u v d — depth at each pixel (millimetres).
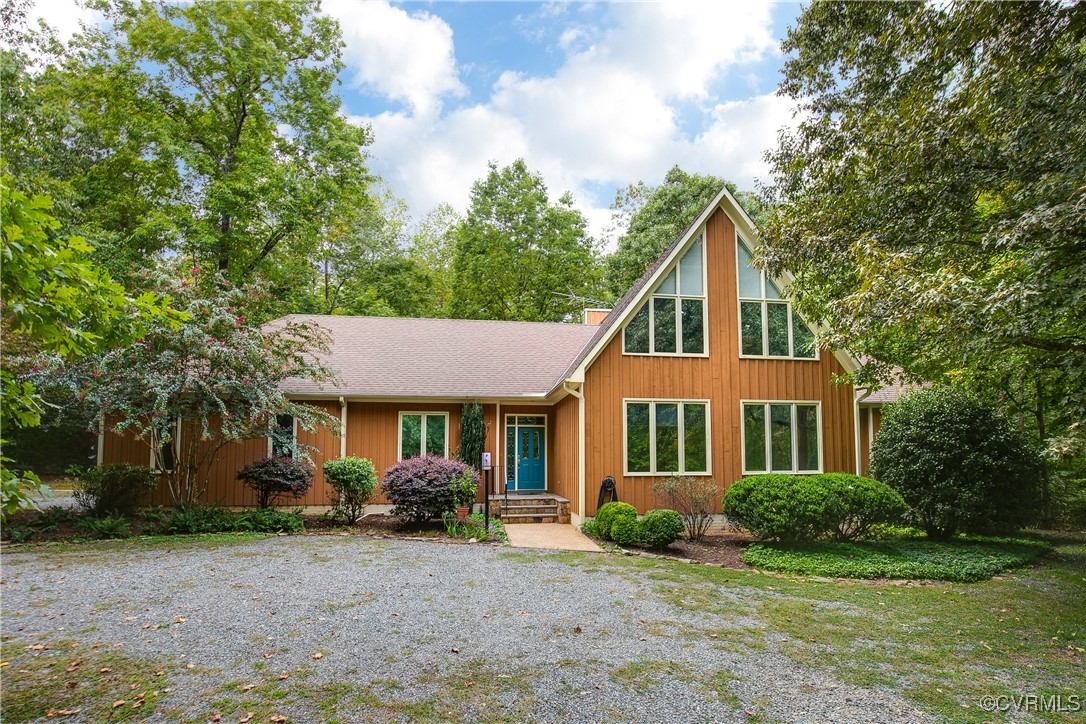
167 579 8117
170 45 19922
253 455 14430
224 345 11977
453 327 19031
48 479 21875
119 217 20609
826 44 10711
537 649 5742
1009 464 11531
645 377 13695
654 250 28484
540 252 31891
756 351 14305
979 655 5879
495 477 15805
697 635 6270
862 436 15430
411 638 5965
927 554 10656
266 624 6301
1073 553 11664
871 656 5770
